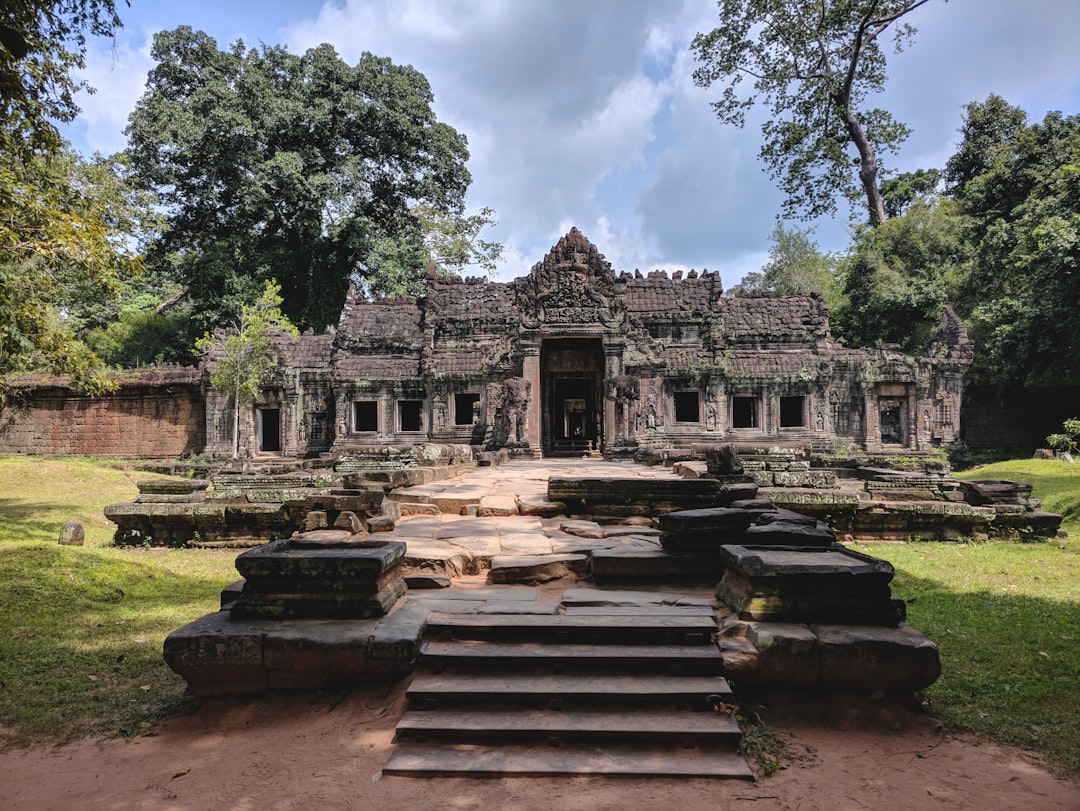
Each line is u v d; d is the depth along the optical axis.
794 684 5.58
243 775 4.76
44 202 13.49
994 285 36.47
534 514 10.20
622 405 22.98
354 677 5.69
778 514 8.23
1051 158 36.12
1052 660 7.21
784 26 39.91
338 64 45.00
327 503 9.57
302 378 32.69
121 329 45.91
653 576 7.31
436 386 30.31
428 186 48.81
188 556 13.72
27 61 11.04
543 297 24.39
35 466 25.95
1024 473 23.64
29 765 5.07
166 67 45.22
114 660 7.45
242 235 45.25
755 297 32.84
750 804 4.36
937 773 4.83
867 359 31.58
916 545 14.42
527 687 5.31
